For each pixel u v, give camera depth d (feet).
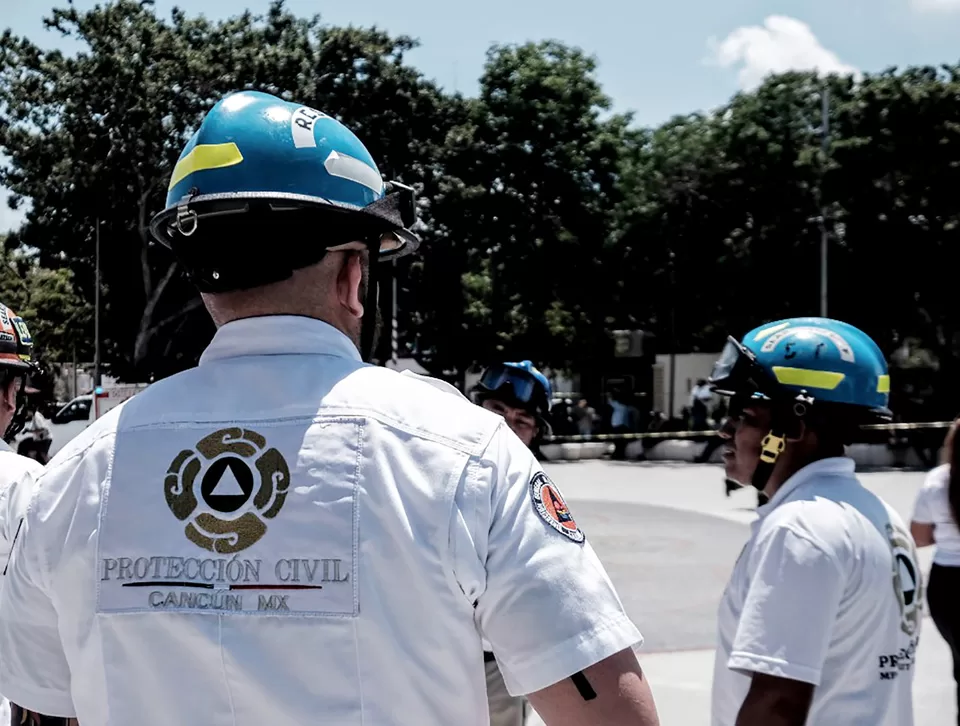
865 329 95.91
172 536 4.04
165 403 4.35
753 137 98.53
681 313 110.11
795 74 103.30
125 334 108.68
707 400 81.25
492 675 10.21
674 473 65.77
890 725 6.82
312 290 4.40
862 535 6.80
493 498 3.93
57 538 4.29
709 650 22.33
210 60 91.50
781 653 6.47
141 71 89.61
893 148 83.41
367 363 4.50
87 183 92.02
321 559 3.84
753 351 7.68
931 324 93.20
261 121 4.38
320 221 4.29
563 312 109.19
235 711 3.84
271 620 3.83
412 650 3.81
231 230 4.26
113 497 4.19
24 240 109.81
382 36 99.09
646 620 25.48
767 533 6.90
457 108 104.63
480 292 119.03
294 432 4.05
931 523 14.28
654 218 104.12
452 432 4.01
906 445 66.49
